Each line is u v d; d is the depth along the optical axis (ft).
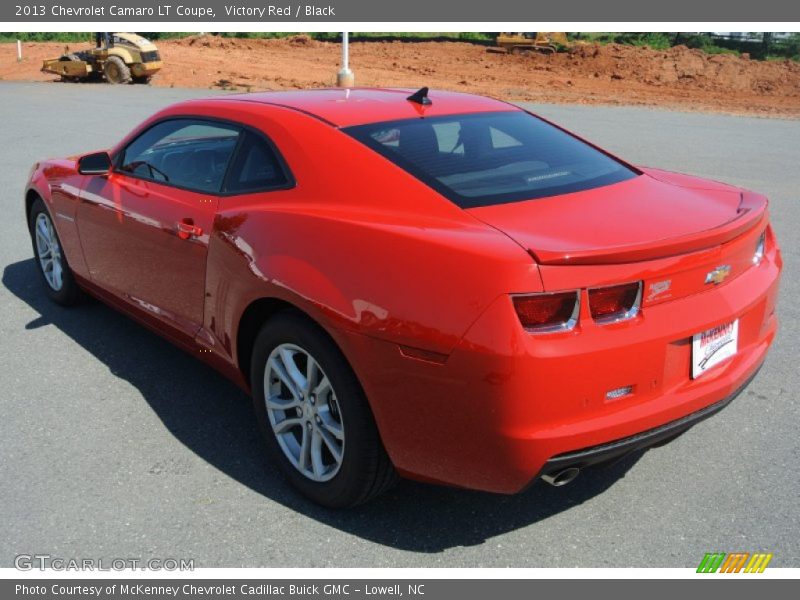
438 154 10.89
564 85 93.25
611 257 8.52
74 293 17.31
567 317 8.52
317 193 10.67
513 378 8.32
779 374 14.43
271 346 10.64
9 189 29.94
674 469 11.47
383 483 10.05
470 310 8.50
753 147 42.42
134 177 14.12
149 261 13.47
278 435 11.00
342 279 9.50
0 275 20.03
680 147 41.98
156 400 13.57
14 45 135.74
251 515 10.50
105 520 10.36
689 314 9.22
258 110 12.25
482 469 8.88
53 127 46.52
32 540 9.98
